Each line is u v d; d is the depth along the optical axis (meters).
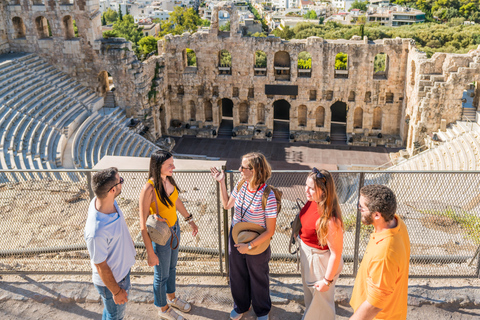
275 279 11.51
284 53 60.41
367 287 7.31
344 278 11.54
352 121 59.53
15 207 15.07
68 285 11.23
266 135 61.38
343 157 56.28
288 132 62.84
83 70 54.75
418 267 11.66
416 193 11.89
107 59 53.88
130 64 54.16
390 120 59.25
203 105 62.78
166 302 10.19
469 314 10.26
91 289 11.11
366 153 57.25
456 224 11.88
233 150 58.84
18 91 45.94
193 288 11.28
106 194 8.11
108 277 8.29
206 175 13.45
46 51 54.47
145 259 12.40
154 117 58.66
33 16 53.19
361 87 57.72
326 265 9.20
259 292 9.89
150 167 9.33
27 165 36.47
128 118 55.84
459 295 10.65
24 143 39.78
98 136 47.06
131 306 10.72
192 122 64.25
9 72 48.28
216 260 12.45
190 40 59.41
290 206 16.98
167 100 62.59
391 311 7.53
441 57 48.97
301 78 58.44
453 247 11.98
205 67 60.50
